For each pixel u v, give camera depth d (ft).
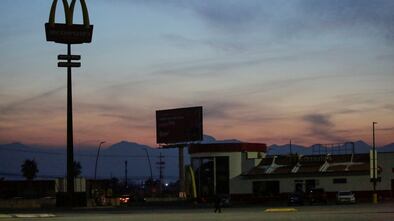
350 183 281.13
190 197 300.40
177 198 330.13
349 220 93.09
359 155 290.35
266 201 286.25
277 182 298.56
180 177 337.31
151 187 476.54
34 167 523.29
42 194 365.61
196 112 334.65
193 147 322.34
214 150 314.35
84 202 236.02
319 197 239.50
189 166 295.89
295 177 294.25
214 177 313.53
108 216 121.80
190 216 116.57
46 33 247.29
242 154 312.29
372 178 243.81
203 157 317.01
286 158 306.96
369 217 100.32
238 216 112.06
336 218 98.32
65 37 248.73
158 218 109.50
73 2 252.42
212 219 102.78
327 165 291.79
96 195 301.02
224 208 192.65
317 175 288.92
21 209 207.41
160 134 346.74
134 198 321.11
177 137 339.98
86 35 251.39
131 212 156.35
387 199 259.80
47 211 178.40
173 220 101.86
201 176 317.42
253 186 304.71
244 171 310.04
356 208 148.87
